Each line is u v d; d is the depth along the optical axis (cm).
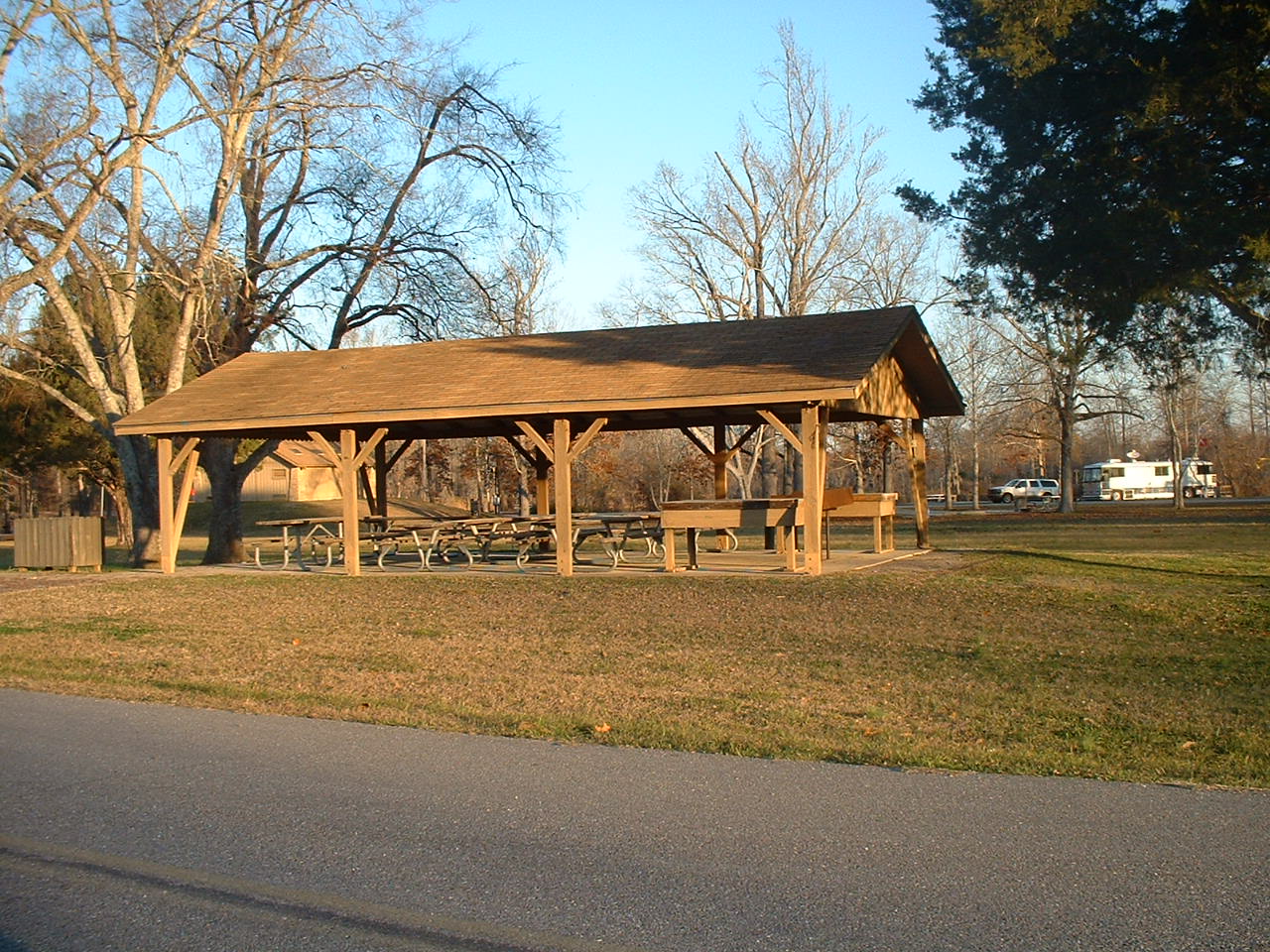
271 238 2661
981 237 2505
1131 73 2111
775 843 540
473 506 5012
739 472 4619
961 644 1170
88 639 1384
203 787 662
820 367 1700
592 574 1894
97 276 2469
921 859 512
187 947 439
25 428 3972
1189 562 1914
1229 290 2272
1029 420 4903
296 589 1900
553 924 451
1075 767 669
